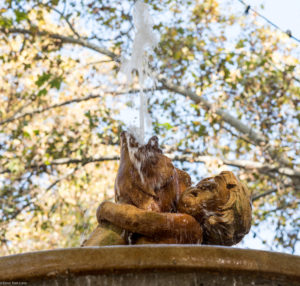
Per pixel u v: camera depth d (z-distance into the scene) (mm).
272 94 10328
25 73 10836
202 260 2766
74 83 10844
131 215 3414
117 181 3787
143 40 5180
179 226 3424
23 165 10219
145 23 5184
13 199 10438
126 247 2777
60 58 10414
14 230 10602
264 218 10641
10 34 10453
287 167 10094
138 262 2738
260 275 2820
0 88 10844
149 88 9961
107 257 2740
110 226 3502
